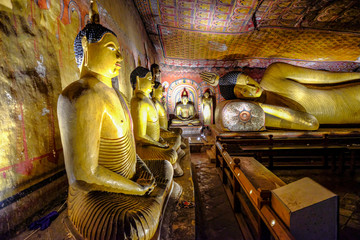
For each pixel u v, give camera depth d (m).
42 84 1.73
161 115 4.28
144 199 1.54
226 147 4.02
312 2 4.05
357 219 2.83
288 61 8.23
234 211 3.05
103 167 1.40
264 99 6.24
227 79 5.49
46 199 1.74
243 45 6.66
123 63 3.60
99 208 1.28
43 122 1.73
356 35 5.50
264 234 2.01
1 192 1.36
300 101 5.77
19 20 1.52
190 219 1.85
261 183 2.18
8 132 1.42
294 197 1.47
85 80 1.43
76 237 1.29
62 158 1.97
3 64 1.40
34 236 1.38
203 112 9.34
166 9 4.57
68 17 2.06
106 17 2.88
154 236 1.38
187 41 6.50
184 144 4.73
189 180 2.80
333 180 4.21
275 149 4.50
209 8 4.41
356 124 5.81
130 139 1.69
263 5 4.19
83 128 1.28
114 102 1.50
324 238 1.35
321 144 4.64
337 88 5.85
